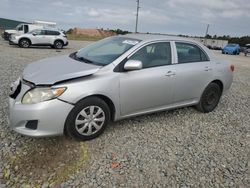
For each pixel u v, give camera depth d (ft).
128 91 14.11
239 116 19.20
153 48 15.47
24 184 10.39
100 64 14.10
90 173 11.15
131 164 11.94
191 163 12.42
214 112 19.52
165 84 15.57
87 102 12.80
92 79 12.94
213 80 18.44
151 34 17.53
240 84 31.83
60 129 12.31
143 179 11.02
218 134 15.81
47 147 12.67
